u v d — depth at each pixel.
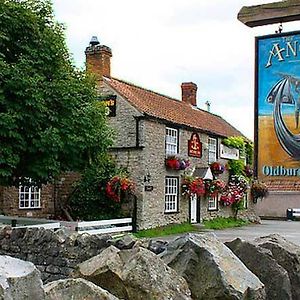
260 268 4.90
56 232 7.97
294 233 22.88
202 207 26.77
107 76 23.94
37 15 15.13
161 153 23.33
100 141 15.35
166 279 3.84
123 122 22.45
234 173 30.03
